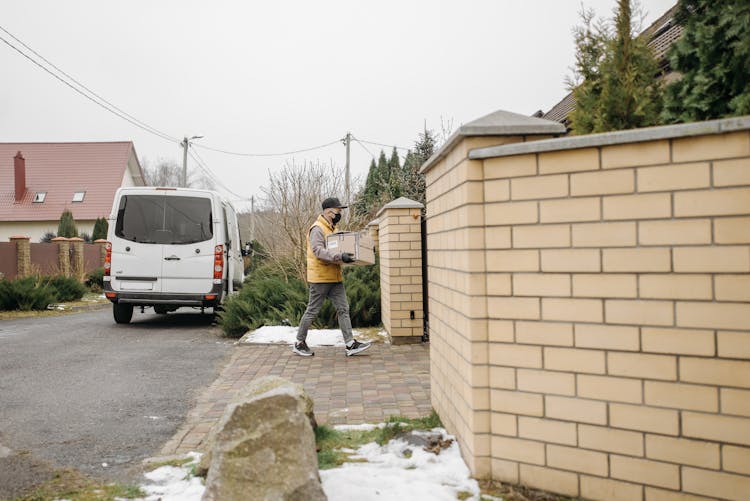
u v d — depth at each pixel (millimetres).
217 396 5328
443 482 3086
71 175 41062
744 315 2422
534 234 2938
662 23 8992
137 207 10648
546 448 2914
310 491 2684
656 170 2611
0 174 41094
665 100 4082
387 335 8477
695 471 2527
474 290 3098
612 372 2727
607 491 2744
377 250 11453
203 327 10852
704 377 2506
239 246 14469
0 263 18562
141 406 5000
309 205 13266
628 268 2684
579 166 2807
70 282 17766
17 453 3787
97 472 3432
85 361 7137
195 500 2947
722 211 2465
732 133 2438
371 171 31359
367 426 4168
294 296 9695
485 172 3084
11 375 6301
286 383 3418
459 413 3459
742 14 3617
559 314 2869
